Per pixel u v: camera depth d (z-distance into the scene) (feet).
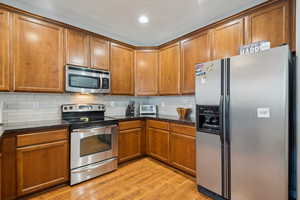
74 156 7.29
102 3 7.18
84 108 9.32
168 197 6.50
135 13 8.01
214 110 6.28
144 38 11.33
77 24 9.00
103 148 8.36
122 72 10.32
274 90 4.84
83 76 8.41
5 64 6.36
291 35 5.62
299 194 4.72
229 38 7.23
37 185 6.39
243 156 5.49
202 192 6.80
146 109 11.65
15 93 7.50
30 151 6.22
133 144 9.92
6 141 5.69
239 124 5.56
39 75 7.19
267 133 4.97
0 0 6.88
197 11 7.80
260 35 6.33
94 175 7.91
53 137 6.79
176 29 9.84
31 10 7.55
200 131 6.81
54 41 7.62
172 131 8.82
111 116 10.56
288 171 4.69
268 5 6.14
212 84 6.34
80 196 6.49
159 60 10.83
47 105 8.43
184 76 9.21
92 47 8.93
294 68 5.27
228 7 7.46
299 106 4.71
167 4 7.22
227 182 5.91
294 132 5.18
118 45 10.14
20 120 7.63
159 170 8.82
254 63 5.23
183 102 10.59
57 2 7.14
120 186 7.26
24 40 6.79
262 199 5.08
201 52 8.31
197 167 6.94
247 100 5.38
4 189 5.64
